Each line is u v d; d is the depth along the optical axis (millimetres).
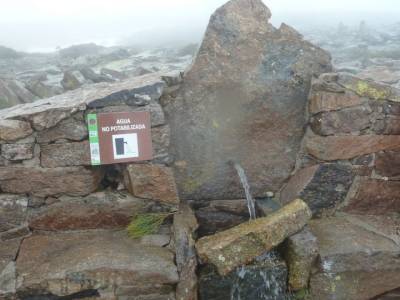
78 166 1867
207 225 2164
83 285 1695
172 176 1937
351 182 2072
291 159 2141
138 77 2119
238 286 1757
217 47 1981
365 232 1964
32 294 1674
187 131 2025
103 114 1833
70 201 1908
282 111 2078
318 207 2084
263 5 2045
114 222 1960
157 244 1867
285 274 1761
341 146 2010
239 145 2086
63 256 1775
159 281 1726
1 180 1837
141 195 1937
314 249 1747
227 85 2008
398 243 1886
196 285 1746
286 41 2039
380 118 1992
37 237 1909
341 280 1810
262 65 2027
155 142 1907
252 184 2141
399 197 2104
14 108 1981
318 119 1987
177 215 1952
